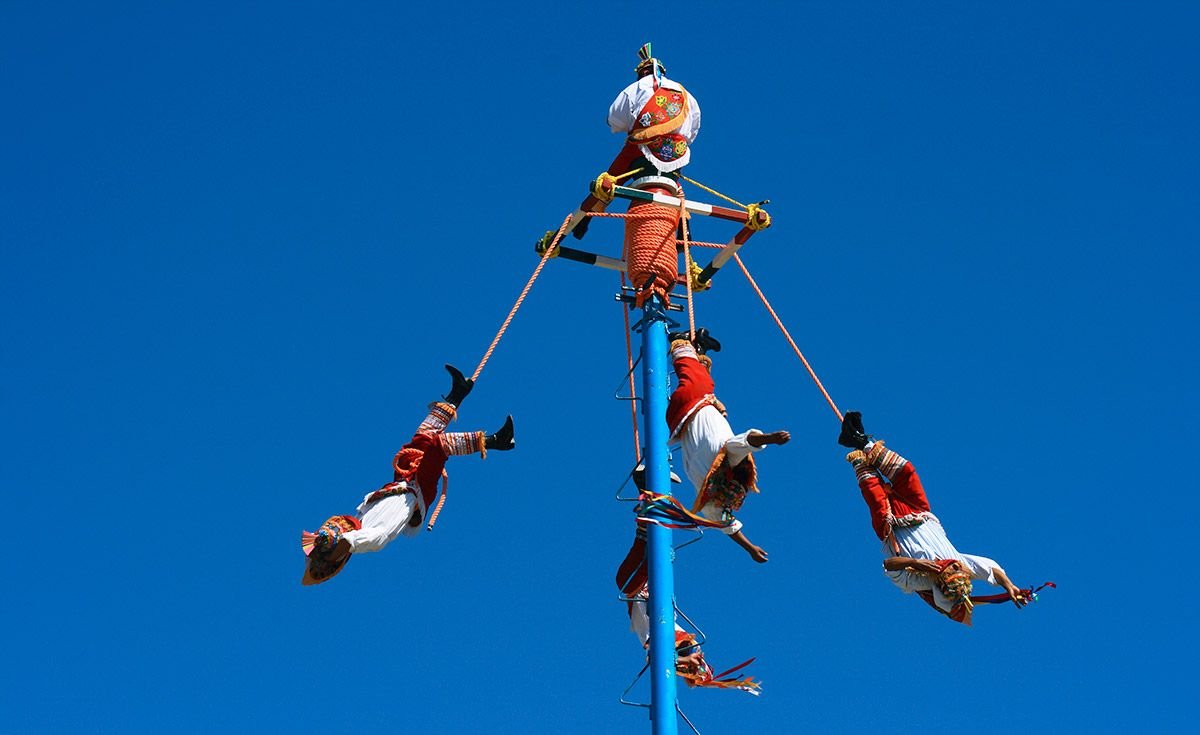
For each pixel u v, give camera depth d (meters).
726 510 14.82
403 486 15.32
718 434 14.93
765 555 14.88
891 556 15.88
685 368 15.56
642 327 15.87
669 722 13.73
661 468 14.87
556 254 16.83
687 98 17.31
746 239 17.12
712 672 15.15
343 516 15.05
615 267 17.08
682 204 16.59
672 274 16.20
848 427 16.38
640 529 15.30
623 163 17.30
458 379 15.95
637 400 15.98
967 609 15.47
